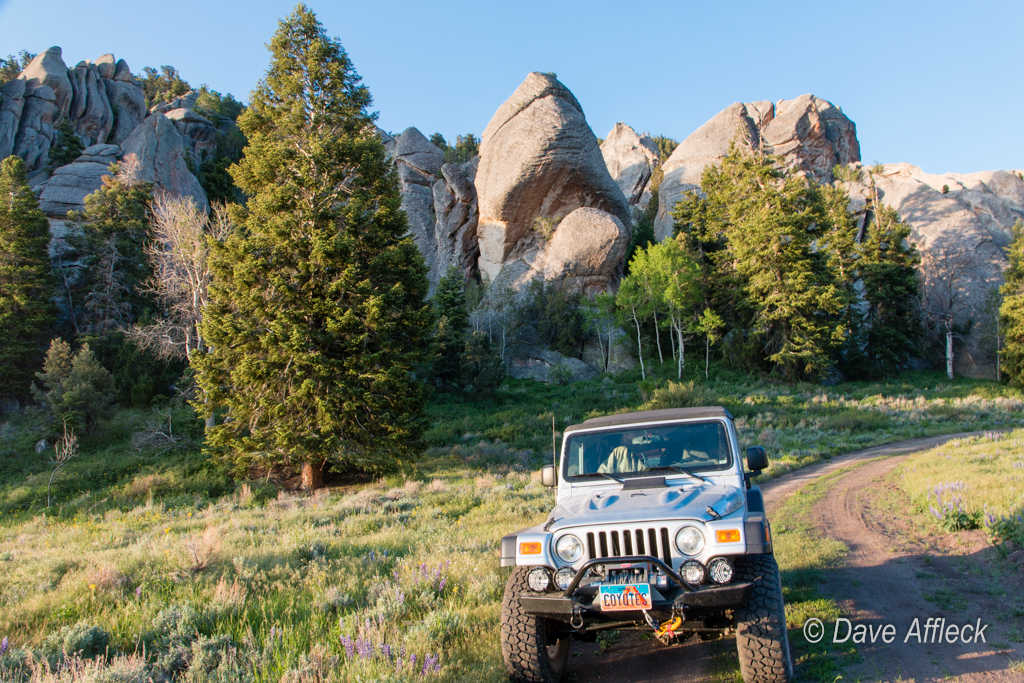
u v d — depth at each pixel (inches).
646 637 216.2
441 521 494.9
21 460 1177.4
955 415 1454.2
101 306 1926.7
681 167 3282.5
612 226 2400.3
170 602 249.6
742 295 2149.4
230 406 885.2
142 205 2101.4
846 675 169.6
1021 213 2859.3
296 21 965.8
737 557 168.7
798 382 1972.2
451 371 1823.3
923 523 385.7
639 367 2234.3
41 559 391.5
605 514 172.2
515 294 2356.1
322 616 229.8
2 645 183.5
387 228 931.3
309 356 804.0
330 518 564.4
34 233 1812.3
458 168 2920.8
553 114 2561.5
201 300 1232.2
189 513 693.9
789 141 3250.5
